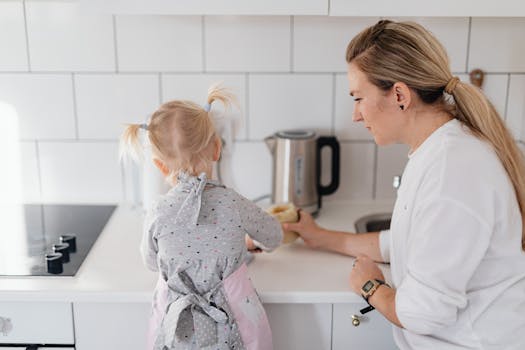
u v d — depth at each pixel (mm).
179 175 1277
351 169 1859
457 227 1046
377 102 1156
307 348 1380
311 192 1753
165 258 1246
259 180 1854
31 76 1757
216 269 1246
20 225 1671
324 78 1777
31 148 1816
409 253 1137
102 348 1367
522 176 1151
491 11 1389
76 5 1708
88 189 1855
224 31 1734
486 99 1143
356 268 1313
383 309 1205
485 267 1110
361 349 1383
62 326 1351
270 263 1458
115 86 1772
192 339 1241
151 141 1272
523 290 1120
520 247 1124
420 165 1143
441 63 1129
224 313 1229
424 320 1073
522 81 1765
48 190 1854
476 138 1125
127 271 1403
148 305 1342
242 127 1809
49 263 1389
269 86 1779
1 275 1367
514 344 1111
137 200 1842
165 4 1396
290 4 1394
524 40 1735
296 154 1710
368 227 1764
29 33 1725
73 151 1823
